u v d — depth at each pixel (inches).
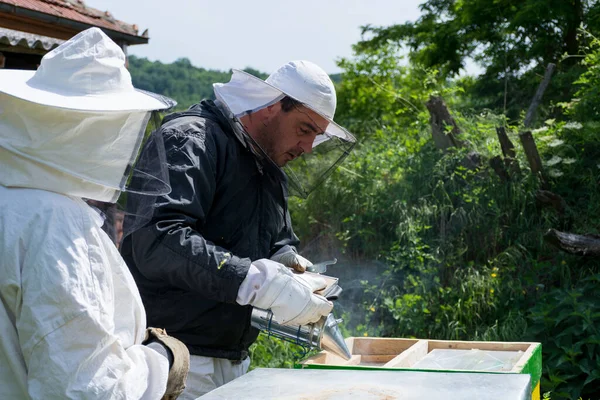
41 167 66.2
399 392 66.7
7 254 62.6
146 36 316.5
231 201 108.8
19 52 254.1
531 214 287.7
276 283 95.6
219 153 106.3
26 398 65.0
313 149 121.4
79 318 62.9
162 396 72.4
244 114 107.5
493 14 579.5
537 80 516.4
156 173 80.3
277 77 109.7
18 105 64.3
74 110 64.4
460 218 286.4
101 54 70.1
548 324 226.7
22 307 62.1
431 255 277.0
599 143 300.4
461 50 622.2
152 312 107.3
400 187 312.8
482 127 337.1
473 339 251.4
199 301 107.3
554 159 295.3
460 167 300.4
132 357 70.6
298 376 74.3
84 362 63.4
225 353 112.1
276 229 118.3
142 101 70.6
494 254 281.4
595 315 217.3
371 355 137.1
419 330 259.0
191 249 95.5
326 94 109.8
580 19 521.7
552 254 271.4
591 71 315.6
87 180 68.0
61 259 63.3
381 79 609.6
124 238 106.1
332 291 108.1
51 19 271.6
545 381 209.2
